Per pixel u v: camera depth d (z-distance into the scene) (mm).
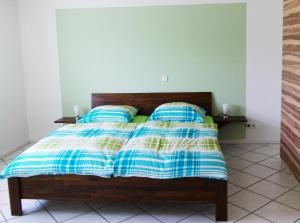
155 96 4953
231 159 4320
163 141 3307
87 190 2951
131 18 4863
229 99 4914
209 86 4910
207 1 4719
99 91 5102
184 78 4930
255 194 3301
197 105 4902
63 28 4992
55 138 3480
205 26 4777
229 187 3469
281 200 3164
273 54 4742
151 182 2857
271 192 3334
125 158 2896
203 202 2836
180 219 2904
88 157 2939
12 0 4902
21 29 5074
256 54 4770
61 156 2980
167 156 2908
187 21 4789
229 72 4848
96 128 3885
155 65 4941
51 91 5195
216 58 4836
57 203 3268
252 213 2941
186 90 4957
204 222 2842
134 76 5004
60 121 4914
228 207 3053
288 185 3484
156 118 4434
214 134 3607
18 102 5090
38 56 5117
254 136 4984
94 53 5012
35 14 5008
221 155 2961
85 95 5141
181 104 4516
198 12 4758
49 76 5152
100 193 2941
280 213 2930
